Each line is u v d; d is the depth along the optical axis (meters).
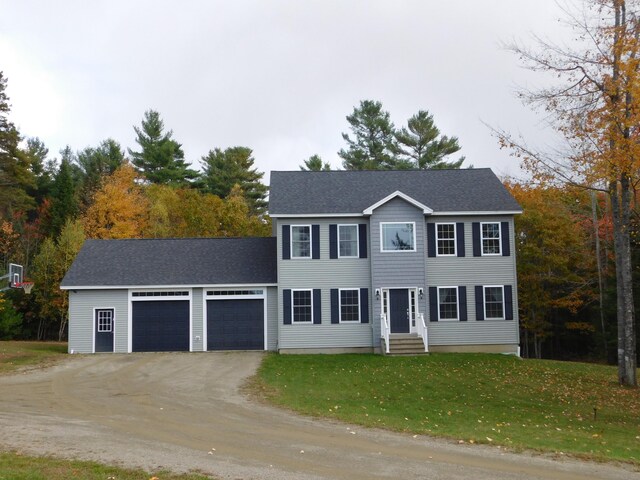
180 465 11.01
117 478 10.06
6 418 15.33
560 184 23.12
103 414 16.30
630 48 19.89
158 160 68.69
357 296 32.06
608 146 21.41
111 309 32.66
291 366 27.00
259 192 72.25
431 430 15.17
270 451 12.38
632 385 24.25
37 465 10.59
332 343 31.72
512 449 13.16
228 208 53.66
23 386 21.62
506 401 20.78
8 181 49.00
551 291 43.75
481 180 35.00
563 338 46.66
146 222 51.97
